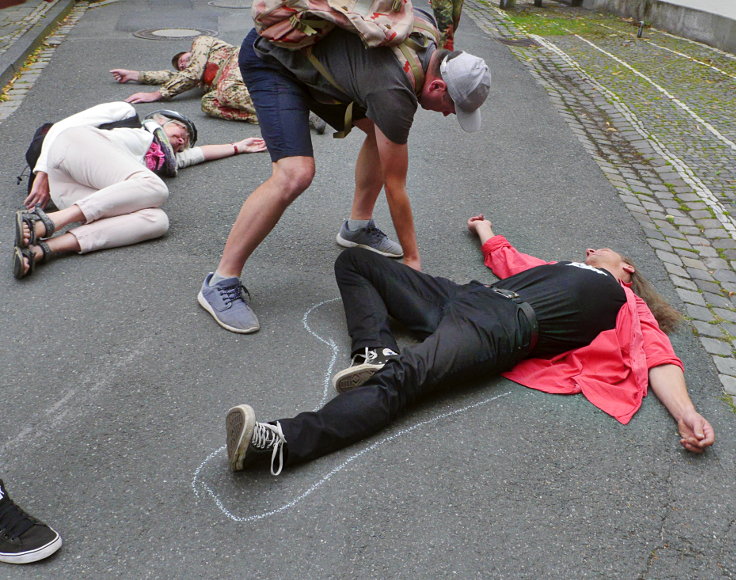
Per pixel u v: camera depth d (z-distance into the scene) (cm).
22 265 367
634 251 461
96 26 970
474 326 302
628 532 249
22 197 462
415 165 564
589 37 1120
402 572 228
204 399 297
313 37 306
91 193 422
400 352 315
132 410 289
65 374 307
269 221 334
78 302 356
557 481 268
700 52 1053
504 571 231
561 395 312
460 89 308
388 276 329
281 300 367
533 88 812
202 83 668
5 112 624
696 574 236
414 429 287
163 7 1109
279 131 322
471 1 1338
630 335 321
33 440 272
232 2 1169
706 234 504
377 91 305
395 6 306
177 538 236
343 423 271
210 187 493
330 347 334
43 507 244
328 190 501
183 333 337
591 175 579
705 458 286
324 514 247
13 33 867
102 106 468
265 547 234
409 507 252
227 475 261
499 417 297
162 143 484
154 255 402
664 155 642
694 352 358
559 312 317
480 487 262
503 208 501
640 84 870
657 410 308
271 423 261
